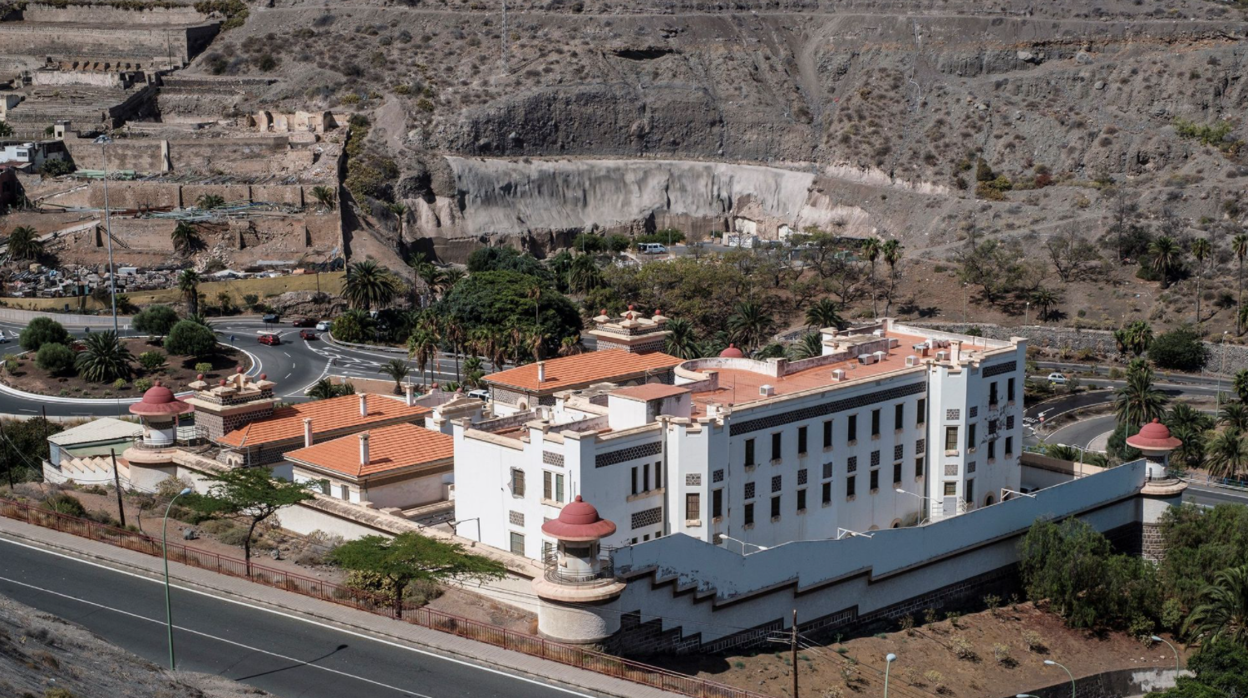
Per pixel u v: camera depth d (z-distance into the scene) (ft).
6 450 501.97
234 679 276.41
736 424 350.43
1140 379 602.03
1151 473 425.69
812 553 343.87
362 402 421.18
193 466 398.01
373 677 280.31
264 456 400.47
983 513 382.63
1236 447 547.90
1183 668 359.05
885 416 388.78
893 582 363.97
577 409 366.22
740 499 354.13
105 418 516.32
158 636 296.71
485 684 279.69
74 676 245.04
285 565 342.85
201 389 415.44
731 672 317.22
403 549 313.73
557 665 290.35
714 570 323.78
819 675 327.06
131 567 337.11
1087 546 378.12
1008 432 414.00
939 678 337.31
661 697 279.08
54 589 322.14
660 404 346.33
